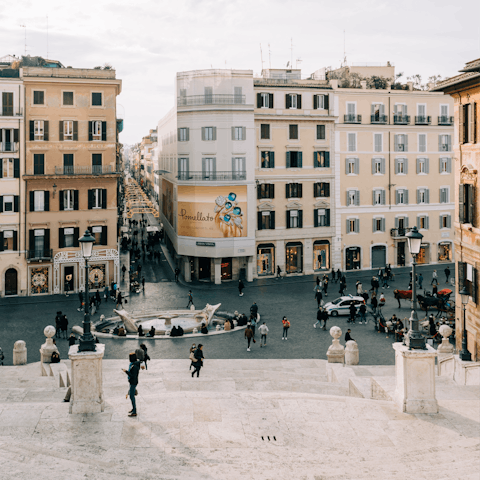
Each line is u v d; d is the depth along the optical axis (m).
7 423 14.22
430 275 59.38
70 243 51.91
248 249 56.41
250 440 13.32
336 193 60.81
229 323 38.50
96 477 10.11
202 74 54.72
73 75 50.69
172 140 66.81
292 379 25.31
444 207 65.12
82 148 51.41
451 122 64.44
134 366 14.88
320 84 60.22
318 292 44.28
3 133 49.22
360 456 12.34
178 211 57.12
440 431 13.96
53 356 25.83
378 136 62.00
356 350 26.97
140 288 53.72
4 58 58.12
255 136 57.12
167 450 12.62
